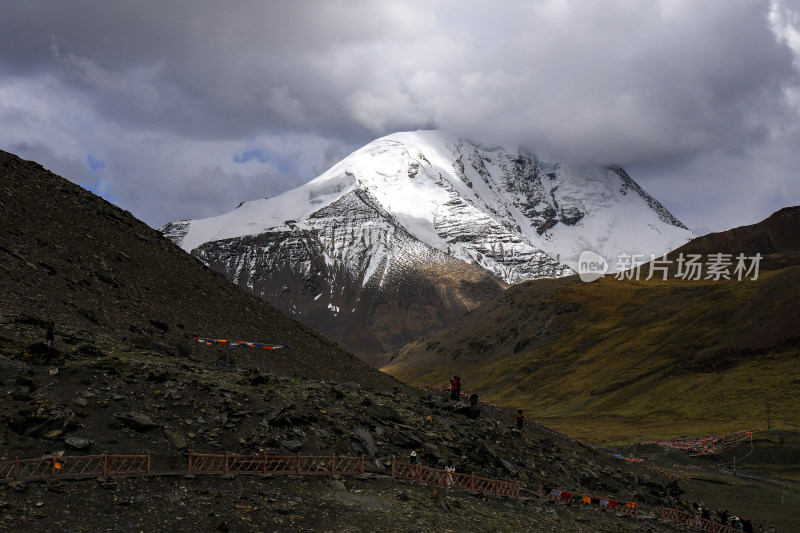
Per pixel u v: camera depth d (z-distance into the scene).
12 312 37.09
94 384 28.69
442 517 26.52
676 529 38.25
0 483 20.95
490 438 44.50
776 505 65.81
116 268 53.75
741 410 134.38
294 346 59.88
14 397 25.44
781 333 164.50
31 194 57.50
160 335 45.97
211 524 21.61
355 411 36.84
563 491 37.84
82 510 20.73
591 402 168.25
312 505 24.66
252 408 31.67
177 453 25.91
